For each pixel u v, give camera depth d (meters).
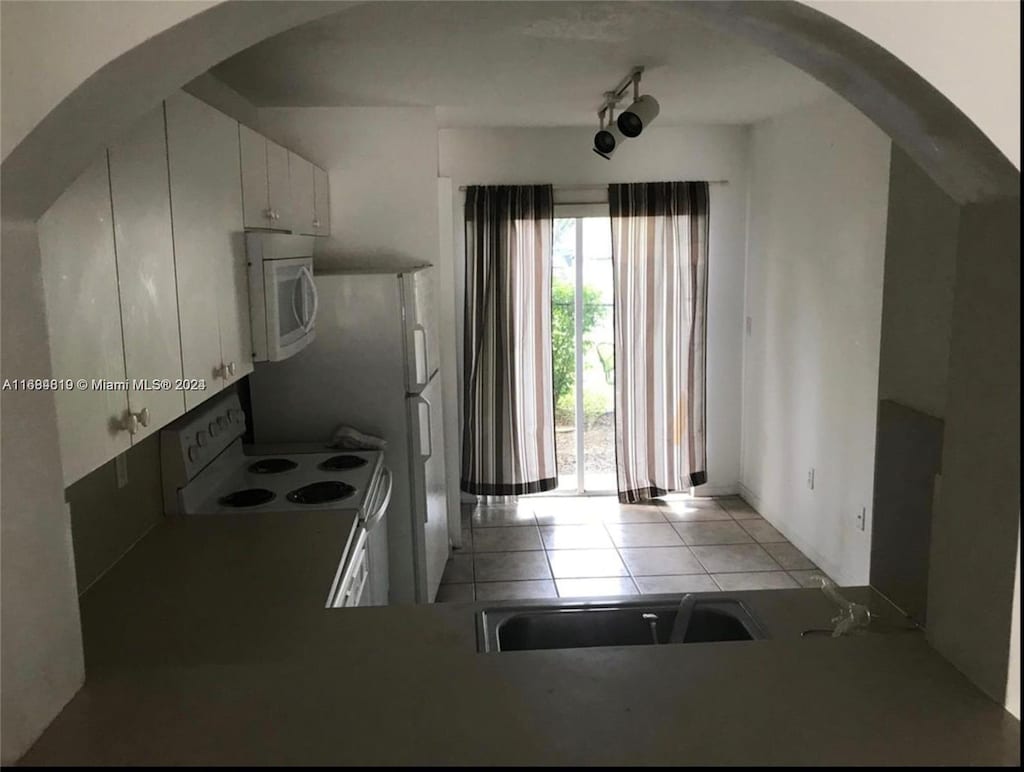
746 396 5.32
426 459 3.67
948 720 1.17
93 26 1.02
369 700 1.24
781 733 1.14
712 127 5.07
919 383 1.77
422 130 4.06
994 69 1.11
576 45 2.86
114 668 1.34
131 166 1.62
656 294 5.12
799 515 4.56
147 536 2.42
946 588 1.35
